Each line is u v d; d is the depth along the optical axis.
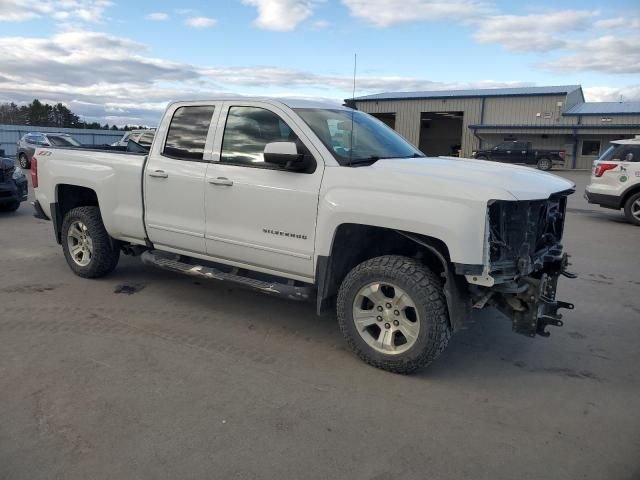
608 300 5.92
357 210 3.85
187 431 3.14
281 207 4.28
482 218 3.47
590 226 11.20
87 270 6.02
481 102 41.69
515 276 3.69
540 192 3.79
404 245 4.27
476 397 3.67
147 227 5.29
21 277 6.18
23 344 4.31
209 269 4.91
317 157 4.17
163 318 4.98
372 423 3.29
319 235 4.09
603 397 3.72
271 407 3.44
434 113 45.06
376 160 4.28
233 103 4.74
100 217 5.93
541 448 3.08
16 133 35.94
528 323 3.81
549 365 4.22
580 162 38.91
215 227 4.74
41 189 6.34
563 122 39.03
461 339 4.71
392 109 45.50
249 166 4.52
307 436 3.13
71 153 6.00
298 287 4.41
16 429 3.12
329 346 4.45
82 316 4.97
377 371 4.01
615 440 3.19
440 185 3.63
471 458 2.97
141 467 2.80
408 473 2.82
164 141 5.17
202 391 3.62
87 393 3.55
